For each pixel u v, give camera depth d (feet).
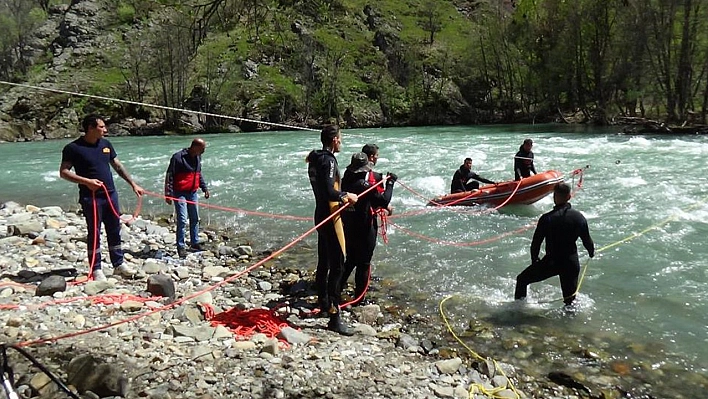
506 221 33.73
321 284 19.49
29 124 134.00
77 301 19.04
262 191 46.11
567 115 156.76
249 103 150.71
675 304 20.10
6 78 162.20
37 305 18.48
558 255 19.90
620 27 121.90
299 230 33.19
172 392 13.00
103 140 22.06
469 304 20.75
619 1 122.83
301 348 16.17
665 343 17.22
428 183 46.75
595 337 17.72
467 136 101.35
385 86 173.17
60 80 152.66
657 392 14.49
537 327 18.57
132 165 67.15
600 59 131.85
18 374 13.29
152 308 18.72
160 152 84.43
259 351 15.62
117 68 158.30
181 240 26.99
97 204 21.54
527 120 166.20
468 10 217.77
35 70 161.79
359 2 200.95
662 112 130.52
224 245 29.89
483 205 37.40
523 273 20.63
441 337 18.03
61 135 135.54
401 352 16.78
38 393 12.51
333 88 162.20
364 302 21.11
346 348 16.52
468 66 184.96
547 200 40.06
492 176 50.08
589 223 31.53
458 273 24.36
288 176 54.19
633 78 117.39
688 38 105.91
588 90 145.18
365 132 128.98
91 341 15.57
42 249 26.99
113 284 21.21
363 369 15.02
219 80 149.28
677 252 25.80
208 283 23.18
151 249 28.30
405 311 20.26
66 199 45.85
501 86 178.19
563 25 148.05
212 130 143.23
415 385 14.33
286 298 21.59
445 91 178.09
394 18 203.31
